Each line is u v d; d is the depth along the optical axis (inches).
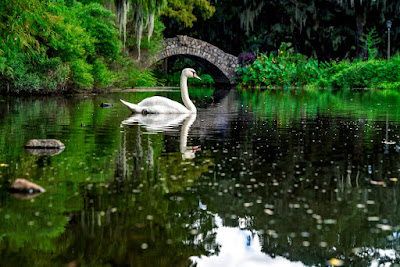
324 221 132.0
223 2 1471.5
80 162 200.8
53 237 119.7
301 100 681.0
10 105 526.6
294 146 248.1
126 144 249.8
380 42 1520.7
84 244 116.7
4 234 121.5
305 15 1434.5
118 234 123.1
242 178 176.2
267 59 1402.6
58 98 673.0
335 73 1328.7
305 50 1576.0
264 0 1441.9
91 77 810.8
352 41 1521.9
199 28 1560.0
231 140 268.2
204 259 114.2
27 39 453.7
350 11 1408.7
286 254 116.7
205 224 130.6
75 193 155.0
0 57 567.2
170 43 1352.1
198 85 1507.1
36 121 360.5
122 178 174.4
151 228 127.2
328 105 568.1
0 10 402.9
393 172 186.9
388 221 131.8
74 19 799.7
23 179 158.9
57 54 769.6
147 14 900.6
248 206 144.5
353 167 195.9
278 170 189.9
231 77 1440.7
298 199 151.3
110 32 880.9
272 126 339.3
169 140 265.4
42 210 138.3
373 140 269.9
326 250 116.6
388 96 767.7
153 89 1057.5
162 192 157.6
